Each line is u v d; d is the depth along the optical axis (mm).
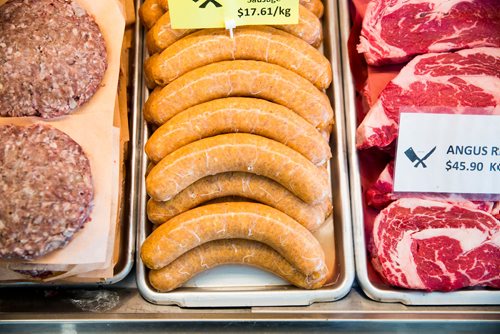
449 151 1742
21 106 1714
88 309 1715
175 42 1822
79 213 1630
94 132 1739
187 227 1602
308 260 1604
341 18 2082
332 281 1752
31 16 1764
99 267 1676
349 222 1799
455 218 1782
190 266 1671
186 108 1751
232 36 1760
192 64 1769
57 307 1724
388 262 1745
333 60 1992
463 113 1734
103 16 1851
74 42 1748
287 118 1667
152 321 1672
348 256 1753
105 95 1776
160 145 1691
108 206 1685
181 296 1702
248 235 1620
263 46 1761
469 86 1862
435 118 1726
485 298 1713
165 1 1866
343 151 1893
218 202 1771
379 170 1932
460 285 1702
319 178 1645
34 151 1647
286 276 1686
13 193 1598
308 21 1851
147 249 1633
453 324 1688
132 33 2049
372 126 1848
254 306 1714
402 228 1783
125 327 1696
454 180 1762
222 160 1620
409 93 1869
